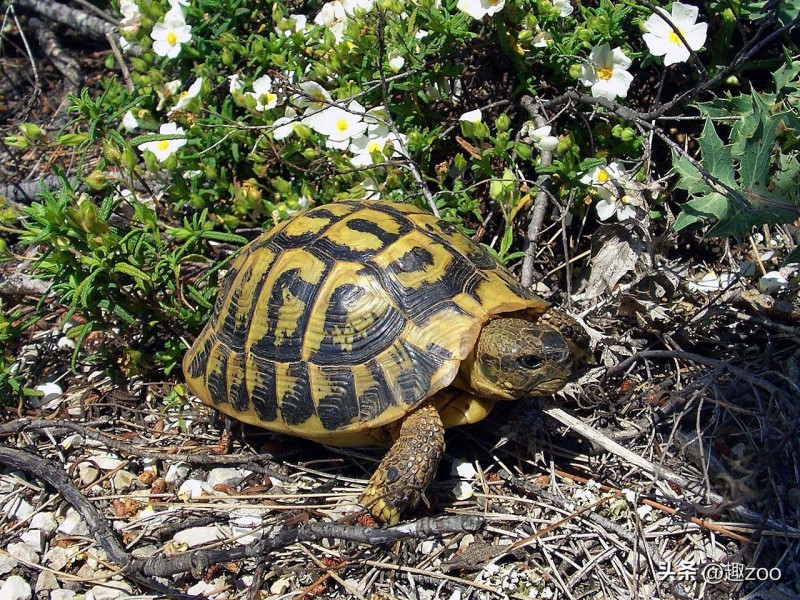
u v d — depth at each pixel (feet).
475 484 1.18
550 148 1.37
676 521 1.11
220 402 1.21
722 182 1.20
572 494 1.16
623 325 1.35
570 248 1.47
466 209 1.44
